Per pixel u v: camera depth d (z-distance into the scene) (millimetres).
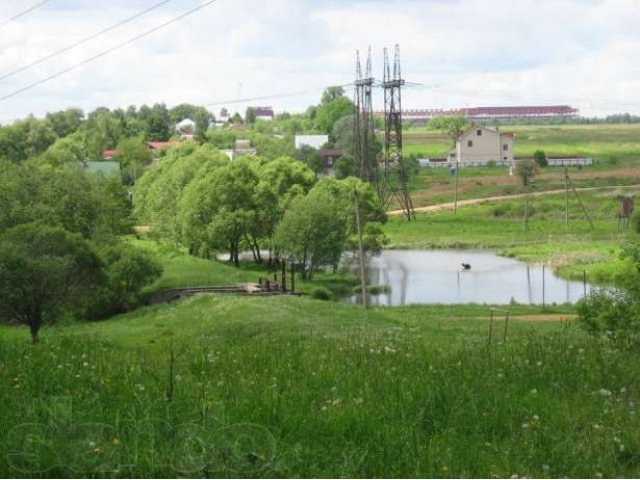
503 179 144000
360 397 12016
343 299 58844
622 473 9586
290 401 11656
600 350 16234
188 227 80375
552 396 12617
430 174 158625
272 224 80500
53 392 12430
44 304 39906
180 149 100250
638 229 90562
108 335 36125
